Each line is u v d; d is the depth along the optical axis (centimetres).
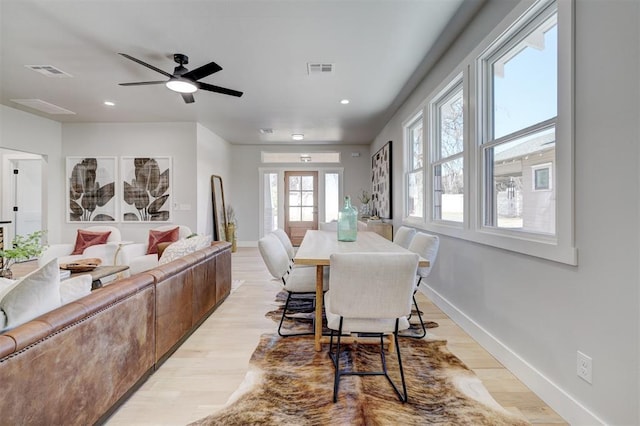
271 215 800
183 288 239
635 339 121
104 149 557
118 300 159
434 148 352
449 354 224
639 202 118
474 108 247
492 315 223
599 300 135
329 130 630
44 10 234
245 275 477
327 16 245
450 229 293
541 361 173
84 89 397
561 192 154
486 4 229
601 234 134
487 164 241
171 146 558
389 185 529
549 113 177
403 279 163
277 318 299
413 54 307
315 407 166
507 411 162
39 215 652
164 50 296
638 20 118
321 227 451
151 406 168
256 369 205
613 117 128
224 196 726
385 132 584
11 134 477
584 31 142
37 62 322
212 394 179
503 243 205
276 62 323
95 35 270
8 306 119
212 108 478
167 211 556
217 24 255
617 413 128
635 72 119
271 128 610
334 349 233
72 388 130
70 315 129
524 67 199
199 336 258
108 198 556
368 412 162
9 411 105
